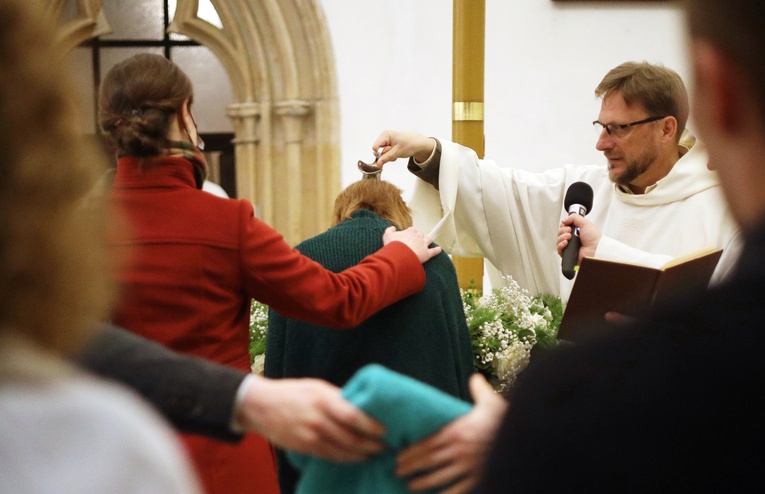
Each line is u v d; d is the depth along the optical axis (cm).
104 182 194
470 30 377
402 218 259
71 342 73
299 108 738
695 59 73
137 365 130
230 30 754
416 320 239
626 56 705
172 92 196
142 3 771
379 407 112
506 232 371
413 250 233
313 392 121
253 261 197
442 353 242
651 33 703
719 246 324
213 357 195
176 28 757
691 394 69
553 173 371
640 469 69
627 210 348
